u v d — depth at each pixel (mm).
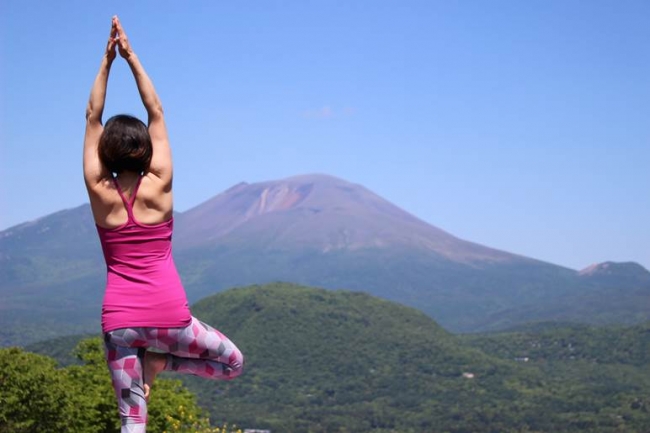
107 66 6508
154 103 6523
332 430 157750
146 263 6250
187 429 21844
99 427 29891
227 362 6473
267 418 163625
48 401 28312
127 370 6242
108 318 6199
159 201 6309
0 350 29531
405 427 165125
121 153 6195
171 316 6230
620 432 143250
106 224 6227
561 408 172750
